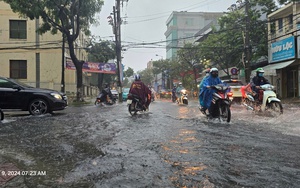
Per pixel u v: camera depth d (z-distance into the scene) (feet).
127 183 9.34
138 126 21.03
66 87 87.25
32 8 58.65
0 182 9.92
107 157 12.45
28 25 85.05
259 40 80.94
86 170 10.81
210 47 88.63
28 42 85.05
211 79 25.53
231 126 20.57
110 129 20.06
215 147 13.80
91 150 13.98
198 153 12.71
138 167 10.90
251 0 79.56
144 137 16.56
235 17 84.79
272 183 9.13
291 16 70.23
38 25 85.46
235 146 14.01
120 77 81.10
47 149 14.53
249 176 9.77
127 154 12.84
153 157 12.19
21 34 85.20
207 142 14.92
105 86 57.88
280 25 74.79
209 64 109.50
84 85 122.62
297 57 63.26
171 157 12.12
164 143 14.79
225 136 16.58
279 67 66.13
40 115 31.78
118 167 11.00
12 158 12.95
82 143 15.67
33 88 33.30
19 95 32.04
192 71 140.97
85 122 24.39
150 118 26.63
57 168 11.36
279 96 76.38
